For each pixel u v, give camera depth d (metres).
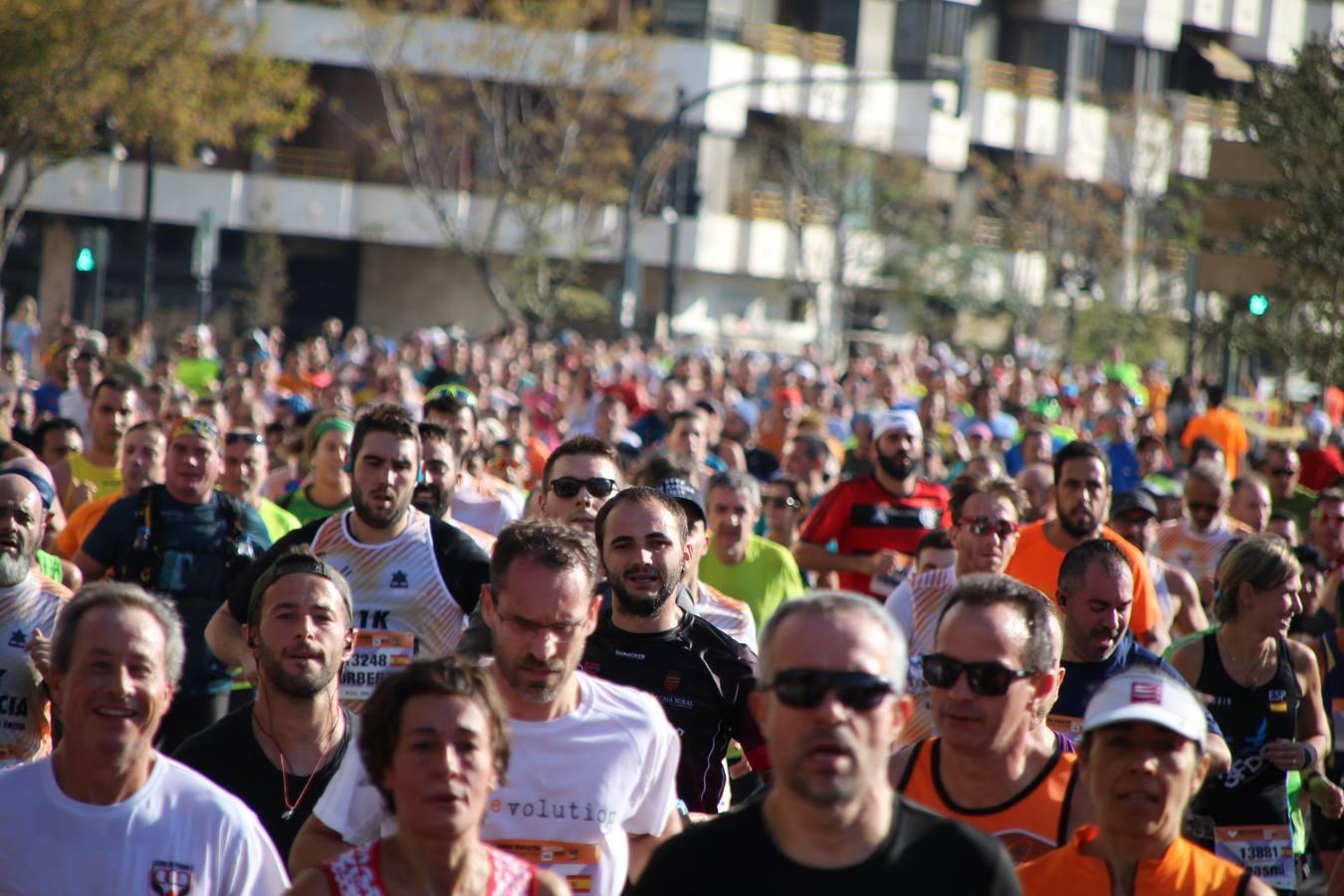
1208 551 25.48
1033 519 25.55
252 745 12.32
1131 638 14.77
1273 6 133.50
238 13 106.56
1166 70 131.38
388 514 15.66
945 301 112.19
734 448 30.56
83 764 9.98
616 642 13.94
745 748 14.02
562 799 11.23
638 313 111.19
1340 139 41.41
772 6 117.44
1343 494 25.94
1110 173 119.38
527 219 102.00
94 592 10.16
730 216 113.81
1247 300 44.03
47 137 81.81
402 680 8.90
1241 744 16.23
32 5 75.50
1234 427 41.47
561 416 47.69
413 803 8.77
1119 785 9.55
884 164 113.50
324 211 110.50
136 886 9.91
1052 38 126.19
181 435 18.56
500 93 102.06
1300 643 17.47
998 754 11.02
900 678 8.41
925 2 120.38
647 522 13.79
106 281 109.62
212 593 18.48
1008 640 10.88
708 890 8.25
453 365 54.22
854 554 24.50
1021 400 55.38
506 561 11.25
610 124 101.06
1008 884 8.27
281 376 52.03
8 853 9.89
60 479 24.81
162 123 82.06
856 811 8.21
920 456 24.66
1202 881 9.57
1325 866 17.81
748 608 16.81
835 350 111.31
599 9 99.88
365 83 110.81
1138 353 104.69
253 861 10.12
